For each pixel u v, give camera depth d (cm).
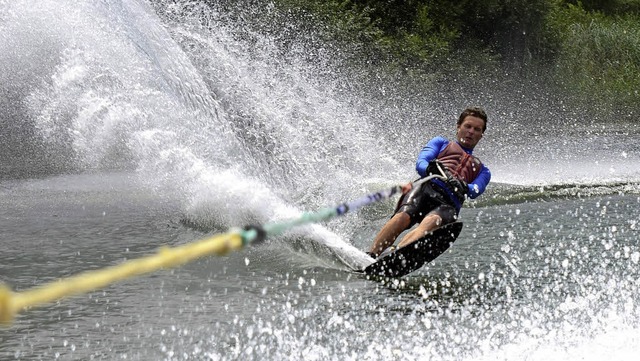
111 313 1700
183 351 1473
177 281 1967
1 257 2200
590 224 2836
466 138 2292
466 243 2502
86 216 2836
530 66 10231
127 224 2688
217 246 671
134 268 610
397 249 1975
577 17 12056
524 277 2061
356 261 2144
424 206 2205
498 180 4103
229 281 1981
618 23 12194
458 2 9488
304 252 2277
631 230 2714
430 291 1920
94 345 1498
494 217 2992
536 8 10088
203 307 1758
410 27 8888
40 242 2403
